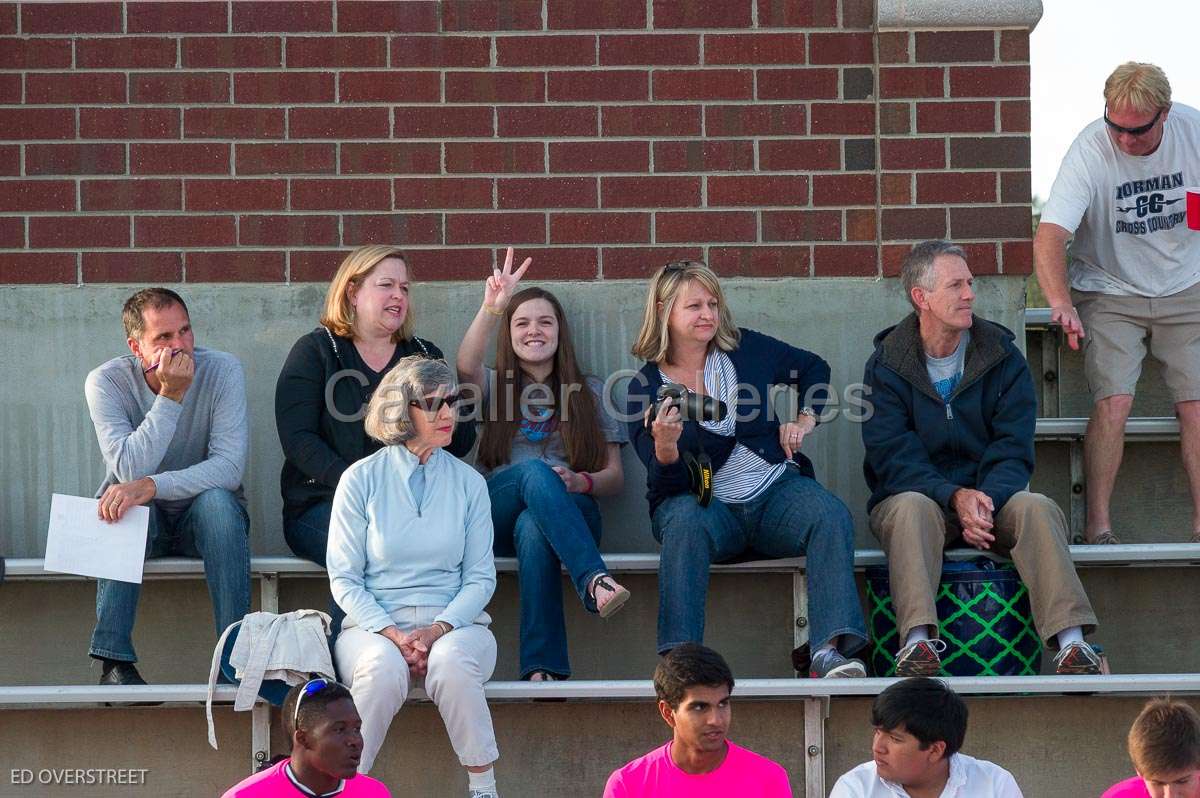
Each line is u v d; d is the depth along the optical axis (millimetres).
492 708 18109
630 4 21578
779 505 18891
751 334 20250
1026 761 18000
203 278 21375
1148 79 20188
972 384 19375
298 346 19734
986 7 21297
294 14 21484
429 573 17844
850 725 18000
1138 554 18938
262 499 21141
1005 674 18547
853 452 21281
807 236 21531
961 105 21453
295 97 21469
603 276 21500
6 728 17922
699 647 15297
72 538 18062
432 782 17953
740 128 21578
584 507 19781
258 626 17250
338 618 18500
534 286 21422
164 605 20062
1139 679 17391
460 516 18062
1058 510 18406
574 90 21547
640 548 21125
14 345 21188
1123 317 21047
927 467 19078
